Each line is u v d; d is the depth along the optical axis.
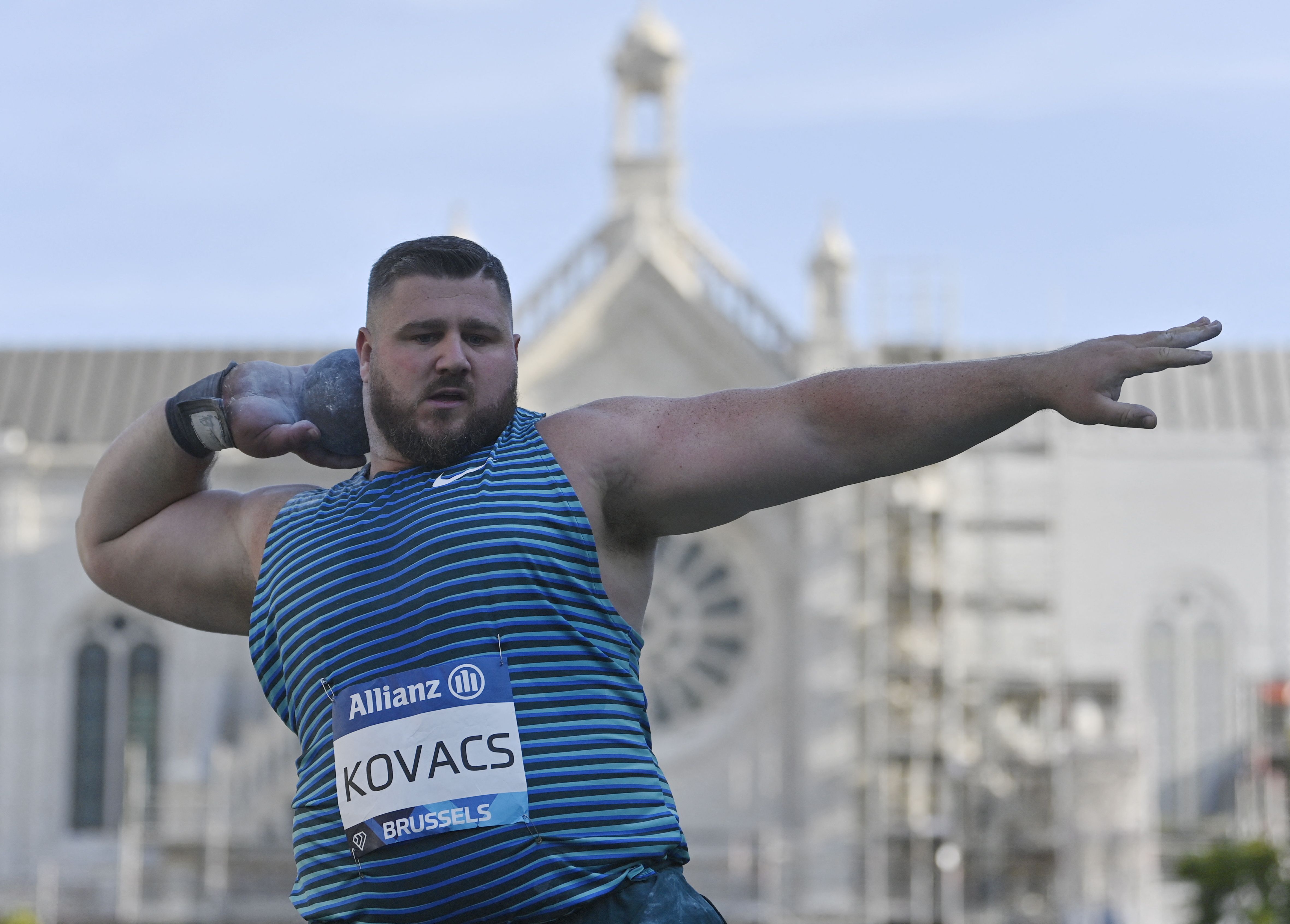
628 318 83.94
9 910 84.94
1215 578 97.81
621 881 7.30
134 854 83.81
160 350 100.88
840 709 80.88
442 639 7.36
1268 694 94.31
